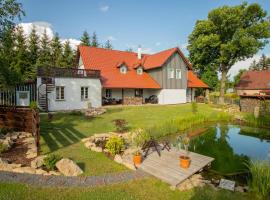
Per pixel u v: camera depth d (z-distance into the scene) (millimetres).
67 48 54688
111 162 8711
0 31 15148
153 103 33875
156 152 10180
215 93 47906
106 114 21578
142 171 8000
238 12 34219
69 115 20156
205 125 19562
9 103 23219
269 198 6492
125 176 7496
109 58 34125
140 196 6215
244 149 12625
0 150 8969
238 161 10320
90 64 31016
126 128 15133
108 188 6582
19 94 23594
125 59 35938
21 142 10719
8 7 14664
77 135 12852
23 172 7211
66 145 10688
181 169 8148
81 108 25344
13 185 6363
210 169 9117
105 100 29484
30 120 12219
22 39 46188
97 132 13828
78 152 9664
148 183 7055
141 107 27719
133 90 33500
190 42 40688
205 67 41781
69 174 7309
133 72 34188
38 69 22656
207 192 6664
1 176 6852
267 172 7035
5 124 13773
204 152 11812
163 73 33594
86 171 7719
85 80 25703
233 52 35594
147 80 34000
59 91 23844
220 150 12258
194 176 7926
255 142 14258
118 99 31906
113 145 9445
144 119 19219
